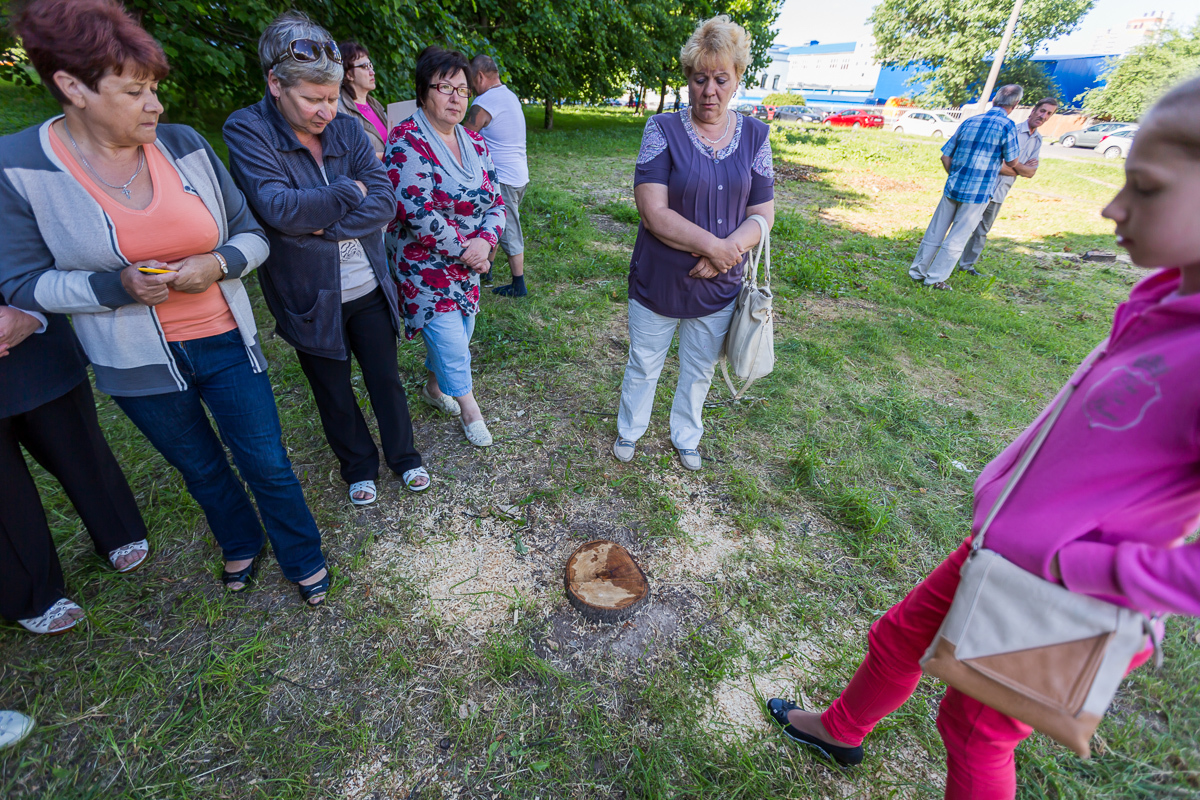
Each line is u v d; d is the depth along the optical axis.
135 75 1.32
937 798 1.66
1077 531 0.93
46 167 1.39
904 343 4.40
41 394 1.74
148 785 1.60
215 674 1.86
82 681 1.84
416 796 1.61
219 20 4.43
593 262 5.54
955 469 3.02
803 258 5.88
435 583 2.25
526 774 1.67
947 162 5.40
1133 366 0.86
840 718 1.60
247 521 2.11
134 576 2.19
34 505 1.83
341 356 2.20
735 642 2.06
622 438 2.91
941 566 1.27
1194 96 0.74
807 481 2.88
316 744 1.72
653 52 17.47
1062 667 0.96
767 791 1.65
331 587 2.18
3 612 1.85
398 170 2.45
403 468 2.68
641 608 2.17
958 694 1.21
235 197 1.75
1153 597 0.82
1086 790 1.68
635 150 14.36
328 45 1.78
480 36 6.91
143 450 2.80
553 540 2.48
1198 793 1.69
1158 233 0.80
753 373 2.50
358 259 2.22
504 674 1.92
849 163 14.44
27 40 1.23
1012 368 4.09
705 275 2.33
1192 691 1.96
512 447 3.02
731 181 2.23
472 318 2.87
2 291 1.46
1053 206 10.67
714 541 2.51
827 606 2.24
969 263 6.12
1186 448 0.82
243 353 1.79
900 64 38.88
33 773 1.62
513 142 4.27
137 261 1.53
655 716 1.83
